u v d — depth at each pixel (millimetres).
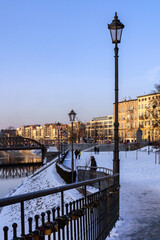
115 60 8578
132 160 39031
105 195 6574
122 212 9062
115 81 8586
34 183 34750
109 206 6973
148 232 6688
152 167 27984
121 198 11922
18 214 18453
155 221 7730
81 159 47219
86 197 5176
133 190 14305
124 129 111312
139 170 25703
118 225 7516
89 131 173500
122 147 70562
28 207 19406
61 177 29094
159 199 11438
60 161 39219
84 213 4770
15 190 35969
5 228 2785
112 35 8562
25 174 64562
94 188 14359
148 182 17625
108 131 158125
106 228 6551
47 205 18109
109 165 33281
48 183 29453
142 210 9297
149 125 95688
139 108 103688
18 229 11891
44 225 3404
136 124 104938
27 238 2961
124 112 112812
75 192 17578
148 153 48719
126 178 20406
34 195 3295
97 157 48344
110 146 75312
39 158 121812
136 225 7395
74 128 151000
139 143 67625
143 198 11797
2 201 2797
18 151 194000
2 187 45938
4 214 19484
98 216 5941
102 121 163875
